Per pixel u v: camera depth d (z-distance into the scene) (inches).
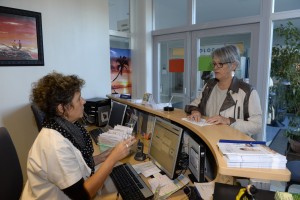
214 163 50.5
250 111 62.6
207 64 124.7
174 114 69.7
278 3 107.1
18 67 100.7
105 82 138.4
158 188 47.1
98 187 42.0
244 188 33.1
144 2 154.7
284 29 102.9
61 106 42.7
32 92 44.1
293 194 32.9
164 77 160.7
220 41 129.2
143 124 88.0
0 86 96.2
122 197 46.4
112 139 70.6
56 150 38.8
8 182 48.1
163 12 154.4
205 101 74.2
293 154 99.6
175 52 151.9
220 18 127.2
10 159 50.3
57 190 41.2
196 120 60.9
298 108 103.0
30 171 40.4
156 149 61.1
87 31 125.9
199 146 48.8
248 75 118.6
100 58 134.1
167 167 53.8
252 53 115.8
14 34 97.7
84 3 123.0
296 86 100.3
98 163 56.9
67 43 117.5
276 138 113.5
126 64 161.0
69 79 43.7
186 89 147.6
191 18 138.6
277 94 109.3
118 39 157.1
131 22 163.3
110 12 149.2
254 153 33.6
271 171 31.7
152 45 162.4
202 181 49.2
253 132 60.7
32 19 102.7
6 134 51.4
